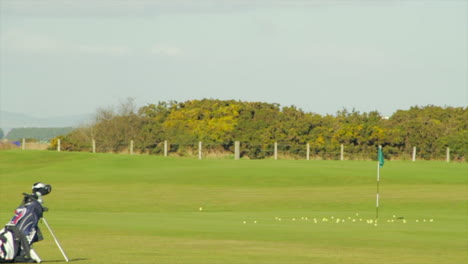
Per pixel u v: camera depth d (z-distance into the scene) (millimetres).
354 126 160000
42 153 143125
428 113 175875
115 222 59281
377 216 68875
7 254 34375
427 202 84125
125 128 164625
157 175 114500
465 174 120375
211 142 162750
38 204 35219
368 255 39406
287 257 37906
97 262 34938
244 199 86375
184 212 74062
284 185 105625
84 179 110062
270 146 159625
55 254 38062
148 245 42844
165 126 168500
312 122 164625
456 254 40312
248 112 170875
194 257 37250
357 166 129500
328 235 50625
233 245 43406
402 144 160125
